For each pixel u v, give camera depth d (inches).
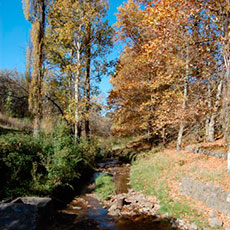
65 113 566.6
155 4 291.3
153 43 305.6
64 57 542.9
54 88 532.7
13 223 144.9
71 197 310.8
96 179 417.7
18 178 245.6
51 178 280.2
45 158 311.0
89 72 582.9
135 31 624.1
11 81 843.4
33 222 152.1
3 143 264.1
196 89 416.5
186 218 231.3
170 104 404.8
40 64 469.7
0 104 804.0
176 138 678.5
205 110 338.0
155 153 566.3
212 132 478.9
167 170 378.6
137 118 676.7
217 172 282.7
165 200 280.7
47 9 515.8
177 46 366.3
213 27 318.7
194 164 357.7
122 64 638.5
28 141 307.0
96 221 228.5
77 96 527.5
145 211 263.4
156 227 219.0
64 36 523.5
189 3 289.4
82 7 520.4
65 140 394.3
